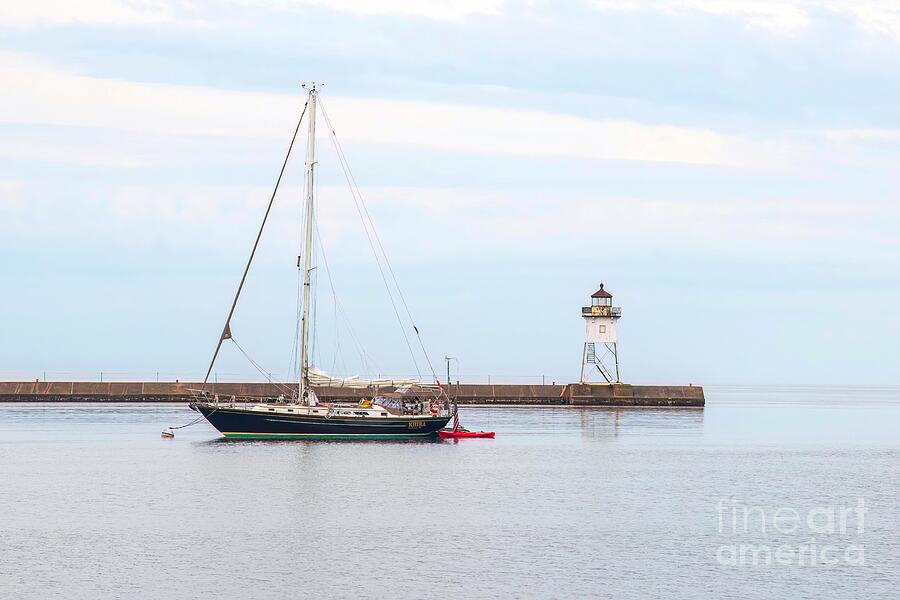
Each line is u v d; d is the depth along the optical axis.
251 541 56.22
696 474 83.56
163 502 67.19
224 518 62.16
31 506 65.75
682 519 63.41
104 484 74.31
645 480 79.25
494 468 84.31
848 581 50.09
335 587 48.06
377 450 95.06
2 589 47.47
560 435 114.69
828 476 84.00
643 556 53.97
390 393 106.94
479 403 167.38
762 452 103.31
